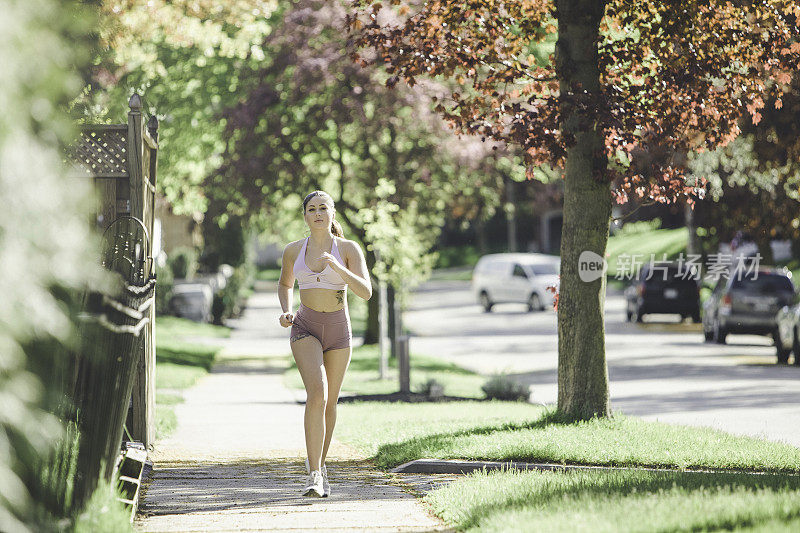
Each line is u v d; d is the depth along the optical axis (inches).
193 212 2176.4
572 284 780.6
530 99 784.9
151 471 626.5
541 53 1136.2
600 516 384.2
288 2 1792.6
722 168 1723.7
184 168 2042.3
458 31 797.9
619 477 518.9
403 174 1755.7
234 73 1865.2
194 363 1817.2
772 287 2096.5
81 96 653.9
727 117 791.7
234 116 1717.5
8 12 213.5
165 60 1766.7
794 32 770.8
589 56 771.4
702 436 727.7
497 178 1914.4
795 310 1660.9
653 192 803.4
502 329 2743.6
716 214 2068.2
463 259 6461.6
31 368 277.1
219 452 775.1
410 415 1042.1
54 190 228.4
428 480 596.7
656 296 2738.7
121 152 660.7
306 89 1659.7
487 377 1659.7
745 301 2091.5
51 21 230.4
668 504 405.7
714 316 2175.2
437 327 2896.2
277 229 2298.2
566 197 789.2
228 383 1526.8
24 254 224.5
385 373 1616.6
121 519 382.3
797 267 3107.8
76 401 403.5
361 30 808.3
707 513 384.5
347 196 1951.3
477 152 1744.6
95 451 389.1
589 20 767.7
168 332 2539.4
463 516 426.9
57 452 362.6
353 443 819.4
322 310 528.4
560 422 771.4
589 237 777.6
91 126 655.8
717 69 765.3
